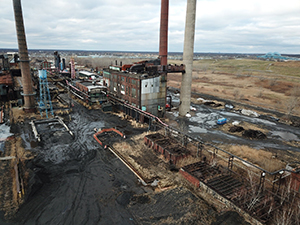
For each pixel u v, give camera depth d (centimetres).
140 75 4047
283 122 4375
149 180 2189
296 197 1895
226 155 2806
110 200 1870
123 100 4744
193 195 1898
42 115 4275
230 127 3884
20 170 2209
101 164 2498
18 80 7050
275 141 3388
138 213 1702
